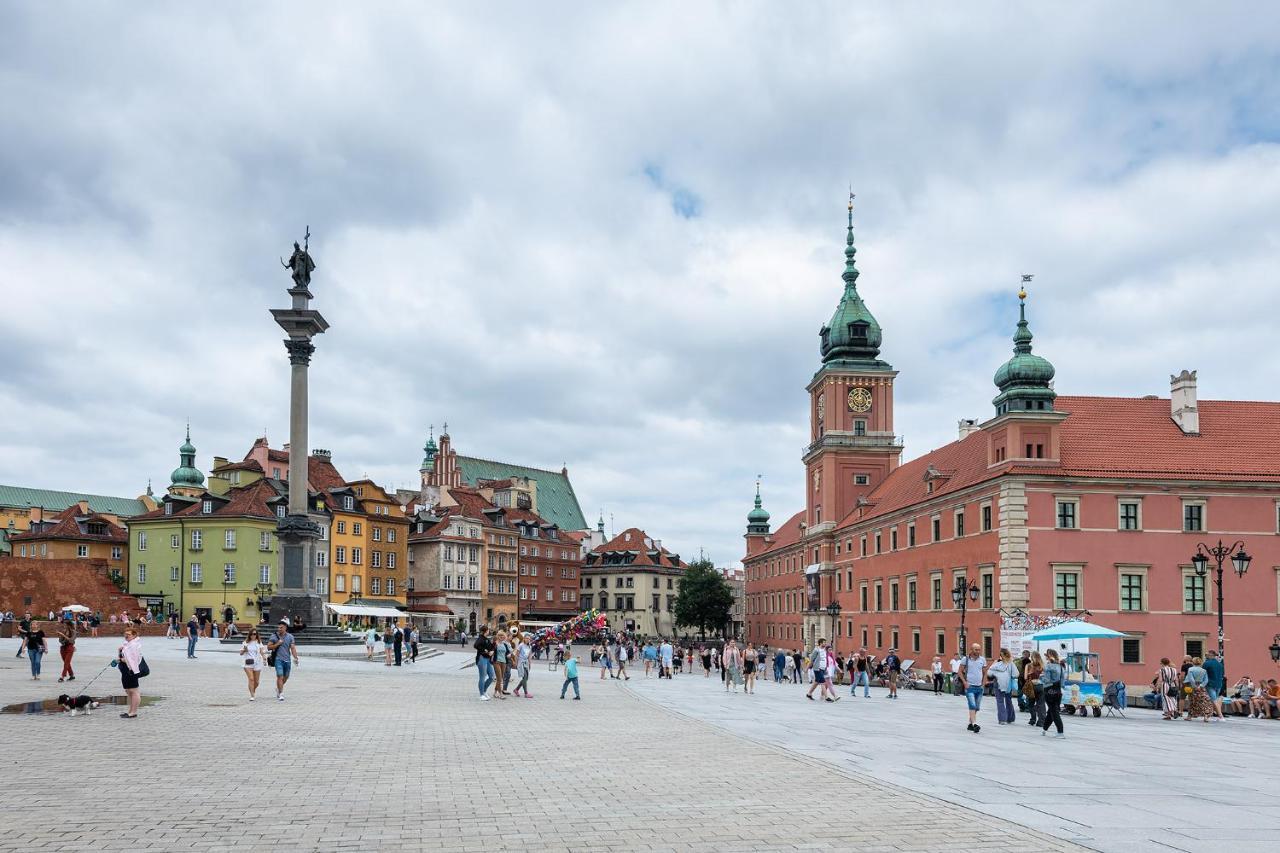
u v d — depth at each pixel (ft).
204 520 376.68
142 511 616.80
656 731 93.71
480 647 130.41
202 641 257.55
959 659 201.26
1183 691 142.10
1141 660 222.48
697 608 545.85
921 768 69.72
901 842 44.88
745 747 80.84
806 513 425.28
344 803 53.21
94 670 154.92
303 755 71.61
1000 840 45.57
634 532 647.97
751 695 165.58
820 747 82.23
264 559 375.25
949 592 263.29
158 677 145.89
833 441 386.52
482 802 53.83
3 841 43.88
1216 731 115.65
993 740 94.38
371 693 131.85
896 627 307.78
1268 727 124.47
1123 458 232.12
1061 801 56.49
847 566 367.66
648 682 200.85
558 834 45.93
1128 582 225.15
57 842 43.70
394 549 450.30
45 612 344.49
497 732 89.86
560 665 271.08
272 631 229.45
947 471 288.30
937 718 123.75
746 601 584.81
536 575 573.33
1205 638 223.51
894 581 310.86
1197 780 67.36
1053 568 224.33
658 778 63.00
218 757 69.87
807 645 394.52
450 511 501.15
